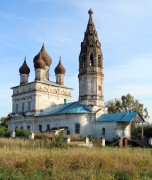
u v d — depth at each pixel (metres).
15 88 84.12
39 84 77.38
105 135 61.91
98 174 19.73
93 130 64.06
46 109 76.31
